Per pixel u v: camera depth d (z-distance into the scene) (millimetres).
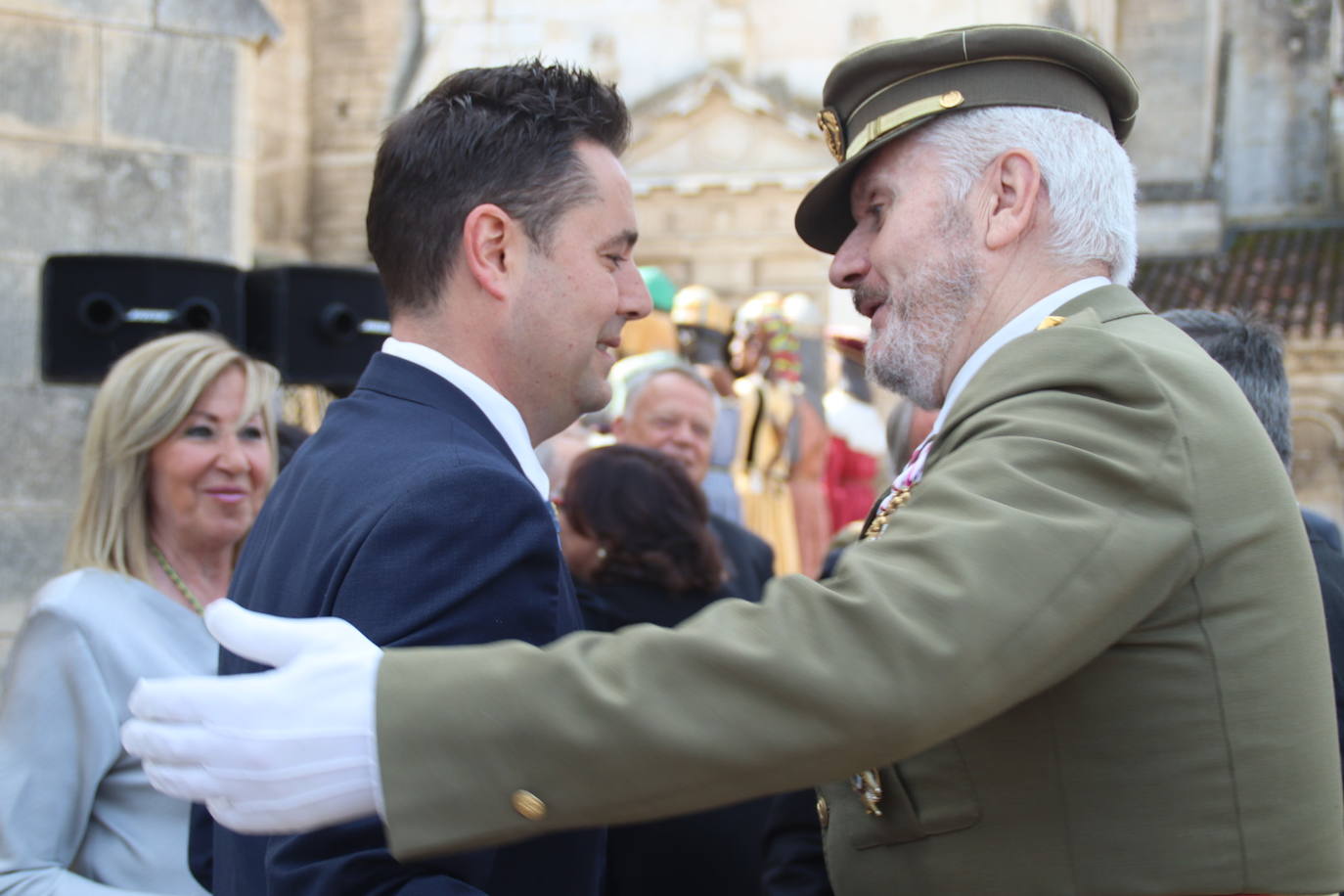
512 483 1299
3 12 4672
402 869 1197
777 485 4711
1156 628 1143
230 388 2217
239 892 1418
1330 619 1812
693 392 3457
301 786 972
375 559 1245
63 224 4750
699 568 2430
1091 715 1159
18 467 4641
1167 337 1248
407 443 1347
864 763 1003
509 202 1407
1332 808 1166
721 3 10359
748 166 10305
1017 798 1188
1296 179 11414
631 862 2305
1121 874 1146
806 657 993
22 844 1857
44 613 1974
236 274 3885
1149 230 11320
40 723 1912
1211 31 11383
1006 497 1062
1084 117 1371
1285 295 10453
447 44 10672
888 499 1422
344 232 10742
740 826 2328
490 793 981
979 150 1352
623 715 982
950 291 1357
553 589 1303
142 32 4867
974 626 1001
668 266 10406
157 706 985
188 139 4941
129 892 1811
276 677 992
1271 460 1179
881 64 1379
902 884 1268
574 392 1458
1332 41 11344
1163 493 1098
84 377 3723
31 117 4707
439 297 1427
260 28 5020
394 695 989
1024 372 1169
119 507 2121
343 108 10719
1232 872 1127
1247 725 1136
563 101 1445
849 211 1510
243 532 2232
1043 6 10242
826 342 5508
